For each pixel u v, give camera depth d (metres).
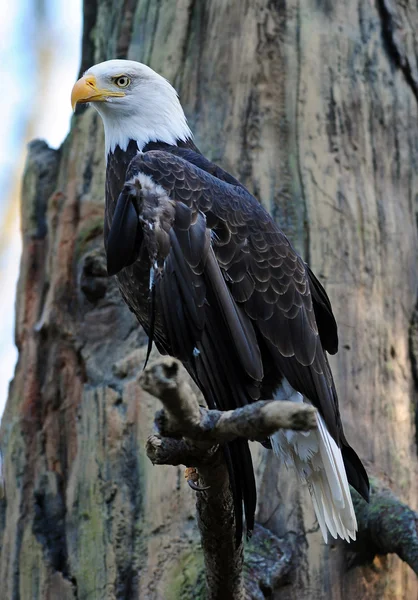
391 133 12.68
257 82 12.40
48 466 11.63
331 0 12.95
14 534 11.51
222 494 7.70
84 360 11.70
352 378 11.24
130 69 10.94
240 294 9.19
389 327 11.72
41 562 11.09
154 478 10.74
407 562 9.82
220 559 8.28
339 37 12.78
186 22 12.97
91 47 14.80
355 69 12.70
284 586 10.14
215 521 7.93
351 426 11.04
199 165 10.35
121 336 11.70
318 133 12.23
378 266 11.90
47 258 12.57
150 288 9.05
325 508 8.90
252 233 9.37
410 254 12.28
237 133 12.23
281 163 12.09
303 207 11.87
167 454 7.17
